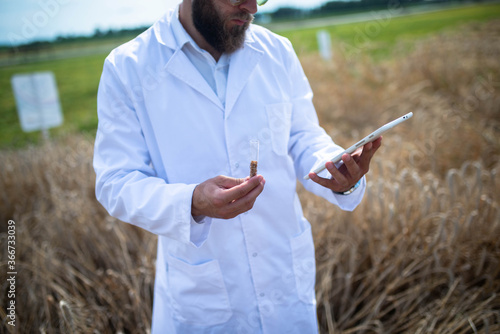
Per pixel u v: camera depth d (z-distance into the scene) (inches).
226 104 53.2
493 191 105.8
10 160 167.5
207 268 54.2
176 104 52.6
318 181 51.5
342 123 209.2
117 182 50.5
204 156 53.4
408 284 93.5
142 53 53.3
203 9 48.7
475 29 367.6
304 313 59.7
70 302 89.2
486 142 151.1
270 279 56.7
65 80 403.9
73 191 134.6
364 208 106.1
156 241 107.8
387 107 217.5
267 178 55.6
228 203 43.8
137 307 89.4
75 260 107.8
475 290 89.4
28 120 203.0
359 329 84.1
